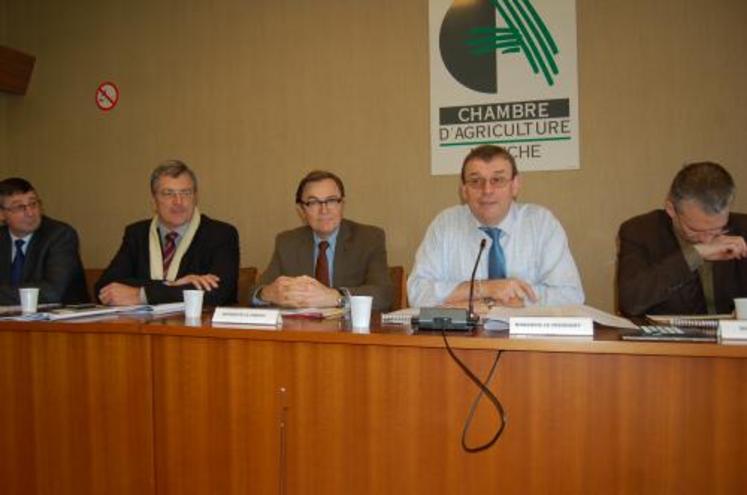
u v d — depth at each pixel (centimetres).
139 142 366
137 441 143
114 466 145
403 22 326
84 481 147
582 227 305
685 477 115
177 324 141
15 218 263
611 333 126
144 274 244
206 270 239
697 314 185
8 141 385
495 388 123
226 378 137
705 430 113
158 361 141
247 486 136
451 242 206
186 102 358
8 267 268
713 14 289
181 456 140
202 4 354
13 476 151
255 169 348
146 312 169
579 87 304
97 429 145
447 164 321
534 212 203
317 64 338
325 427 132
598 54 301
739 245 166
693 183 167
